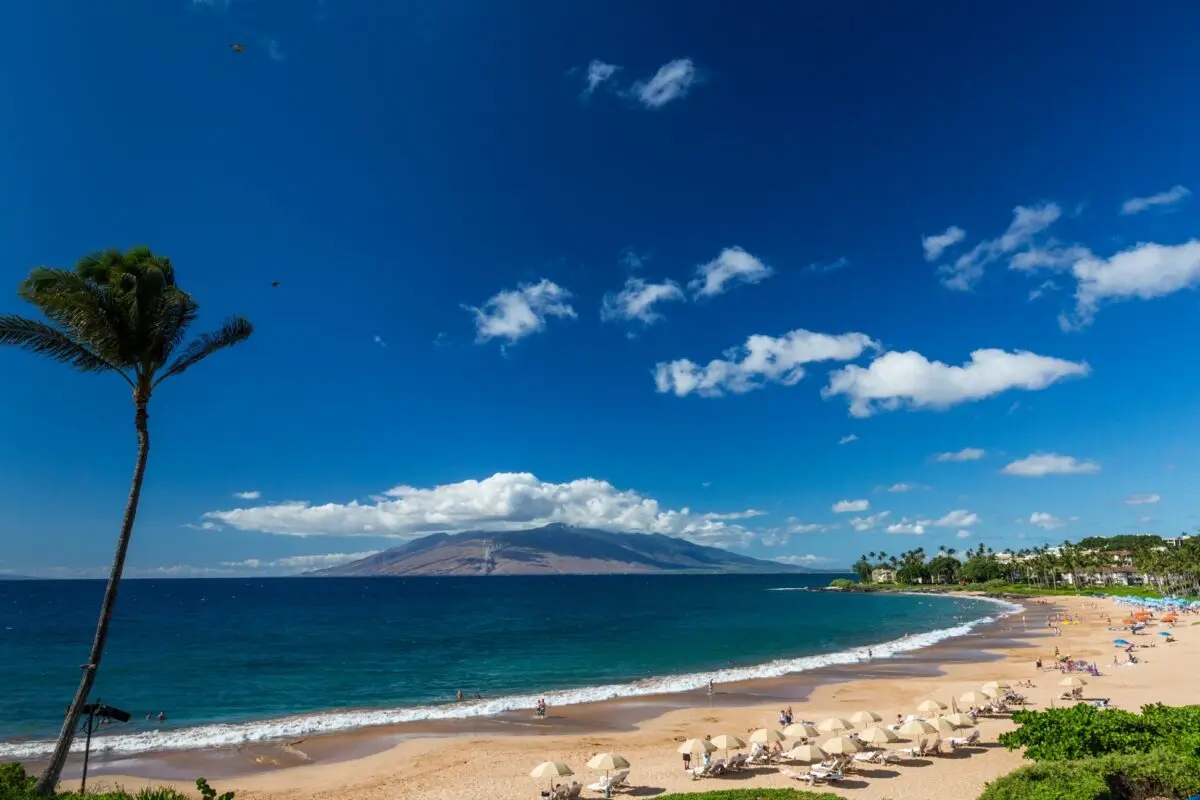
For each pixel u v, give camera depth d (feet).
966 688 158.51
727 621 416.05
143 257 68.85
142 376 67.82
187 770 99.60
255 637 327.26
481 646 282.15
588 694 162.71
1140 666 178.29
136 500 66.39
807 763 94.99
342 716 138.82
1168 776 57.00
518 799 84.02
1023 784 57.98
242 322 74.54
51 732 129.49
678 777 91.20
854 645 272.92
